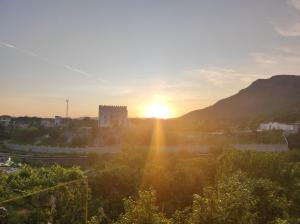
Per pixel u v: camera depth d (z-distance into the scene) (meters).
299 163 99.94
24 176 68.00
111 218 71.44
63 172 68.94
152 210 33.62
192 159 116.19
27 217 49.59
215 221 30.73
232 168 91.94
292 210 54.91
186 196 89.94
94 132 194.12
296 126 198.00
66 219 56.72
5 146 178.62
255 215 33.06
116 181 86.81
